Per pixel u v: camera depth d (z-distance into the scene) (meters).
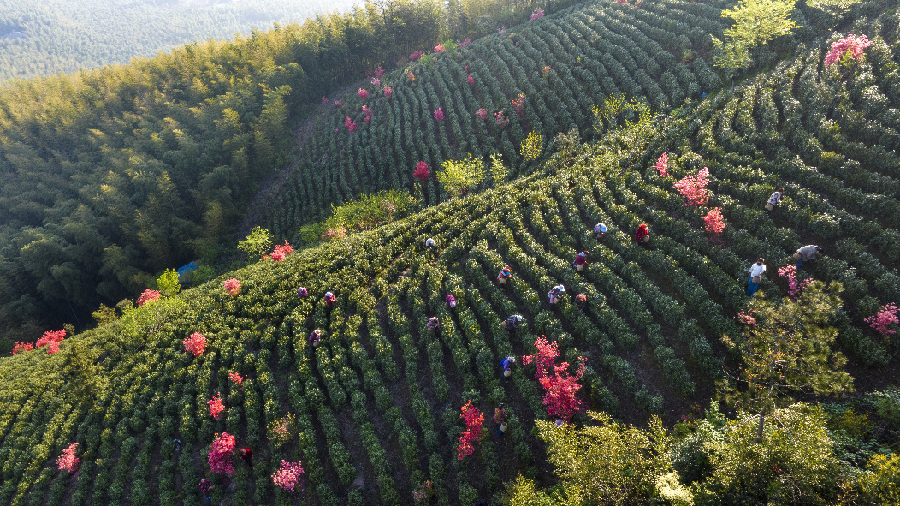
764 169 39.91
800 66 50.19
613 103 60.69
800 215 33.69
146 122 103.19
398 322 37.50
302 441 31.67
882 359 24.42
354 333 37.91
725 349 28.31
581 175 47.34
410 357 34.94
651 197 41.91
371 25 111.38
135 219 81.75
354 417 32.31
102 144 104.38
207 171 89.38
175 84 115.31
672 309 30.86
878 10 52.47
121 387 41.91
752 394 21.72
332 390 34.12
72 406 43.56
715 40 58.06
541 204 45.88
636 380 28.48
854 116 39.75
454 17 112.50
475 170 62.88
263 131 93.69
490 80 82.56
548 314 33.75
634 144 51.66
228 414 35.47
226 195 85.81
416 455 29.23
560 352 31.73
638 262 36.19
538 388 29.92
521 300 36.47
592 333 31.33
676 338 30.27
